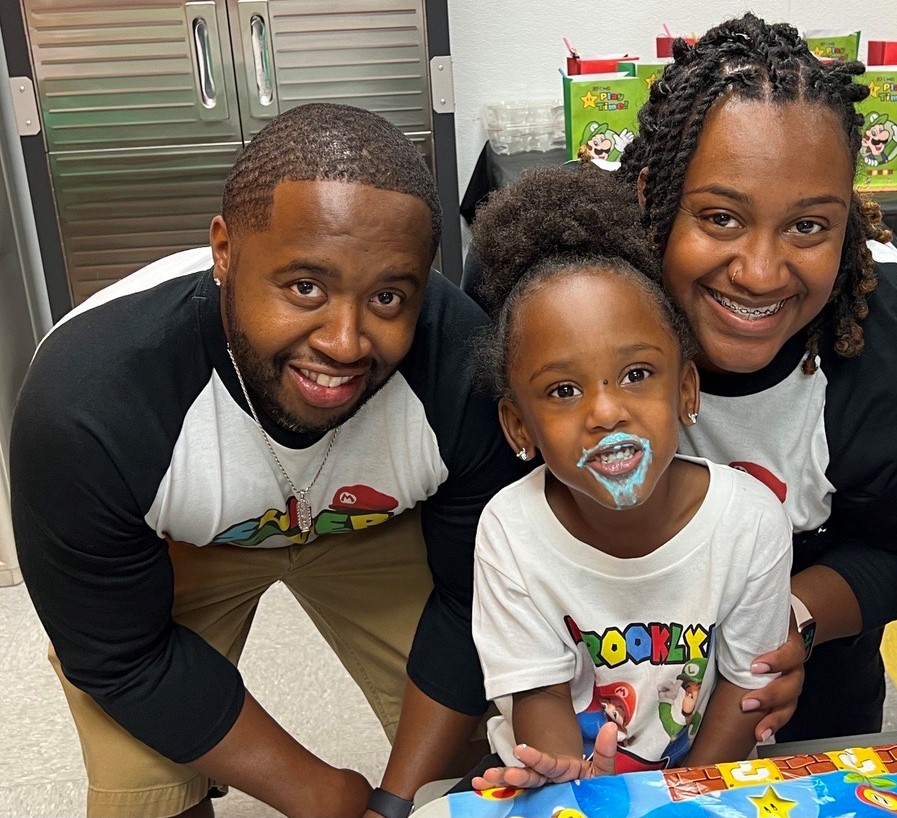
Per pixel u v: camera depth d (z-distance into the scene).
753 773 0.87
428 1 2.36
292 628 2.23
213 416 1.13
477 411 1.18
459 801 0.87
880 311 1.13
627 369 0.94
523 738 1.04
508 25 2.89
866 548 1.26
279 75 2.39
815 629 1.16
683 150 0.96
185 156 2.43
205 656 1.28
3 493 2.41
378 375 1.02
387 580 1.49
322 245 0.90
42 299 2.81
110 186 2.45
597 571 1.03
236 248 0.97
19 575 2.48
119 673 1.22
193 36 2.34
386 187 0.92
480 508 1.27
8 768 1.86
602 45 2.92
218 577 1.42
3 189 2.53
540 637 1.05
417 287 0.97
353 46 2.38
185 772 1.33
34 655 2.20
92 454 1.07
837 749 1.06
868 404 1.13
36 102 2.36
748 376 1.11
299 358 0.97
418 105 2.44
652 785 0.86
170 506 1.15
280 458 1.17
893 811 0.81
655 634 1.04
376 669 1.56
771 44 0.97
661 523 1.01
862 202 1.12
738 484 1.03
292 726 1.92
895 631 1.96
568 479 0.96
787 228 0.95
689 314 1.02
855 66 0.98
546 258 1.00
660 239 1.01
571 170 1.09
